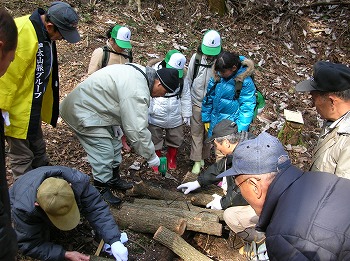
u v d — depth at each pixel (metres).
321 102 2.51
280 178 1.75
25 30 2.97
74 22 3.13
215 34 4.13
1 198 1.76
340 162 2.36
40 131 3.74
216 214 3.75
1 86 2.92
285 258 1.61
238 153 1.92
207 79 4.28
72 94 3.61
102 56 4.30
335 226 1.58
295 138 5.38
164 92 3.48
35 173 2.93
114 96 3.43
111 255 3.37
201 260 3.27
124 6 7.82
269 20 8.49
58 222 2.75
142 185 4.01
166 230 3.43
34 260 3.15
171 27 7.70
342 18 8.84
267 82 6.98
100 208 3.13
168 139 4.54
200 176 3.94
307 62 7.94
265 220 1.79
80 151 4.57
